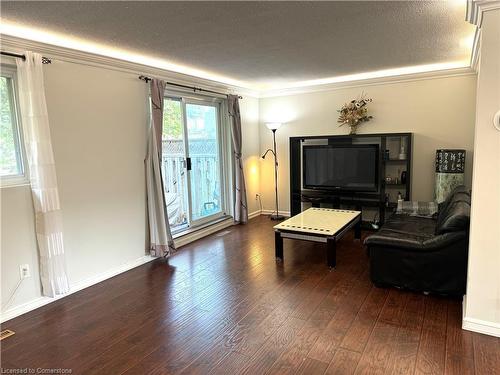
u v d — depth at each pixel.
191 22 2.68
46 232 2.90
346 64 4.30
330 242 3.58
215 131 5.36
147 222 4.04
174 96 4.48
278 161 6.16
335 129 5.57
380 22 2.78
